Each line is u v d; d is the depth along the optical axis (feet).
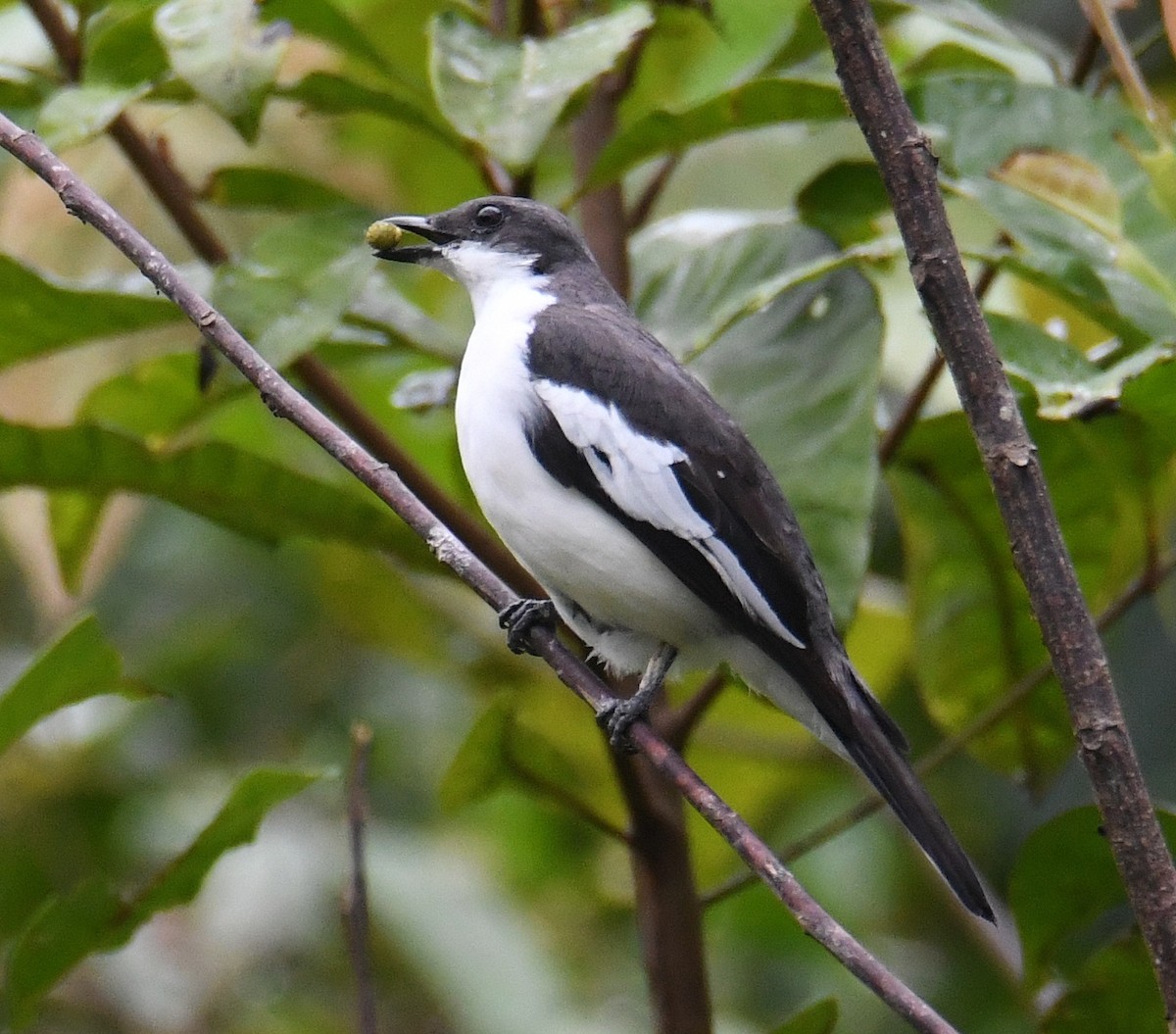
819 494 27.48
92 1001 38.40
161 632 46.47
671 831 28.02
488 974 35.55
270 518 31.12
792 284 26.99
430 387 35.19
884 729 28.04
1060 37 44.19
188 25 26.76
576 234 34.14
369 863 36.88
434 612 43.19
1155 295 27.76
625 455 29.32
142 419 35.63
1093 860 28.40
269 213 40.04
